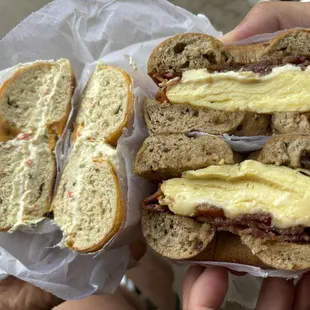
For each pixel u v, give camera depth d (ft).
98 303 0.73
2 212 0.65
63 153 0.67
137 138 0.63
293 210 0.53
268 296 0.62
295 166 0.55
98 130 0.65
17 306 0.72
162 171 0.59
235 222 0.56
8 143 0.66
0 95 0.67
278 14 0.76
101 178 0.61
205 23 0.77
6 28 0.96
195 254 0.57
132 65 0.70
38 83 0.69
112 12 0.77
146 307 0.86
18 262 0.66
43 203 0.65
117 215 0.59
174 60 0.61
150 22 0.77
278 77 0.58
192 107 0.61
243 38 0.73
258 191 0.55
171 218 0.59
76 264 0.66
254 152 0.59
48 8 0.76
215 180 0.57
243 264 0.59
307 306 0.63
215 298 0.60
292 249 0.53
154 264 0.85
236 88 0.59
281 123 0.57
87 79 0.71
